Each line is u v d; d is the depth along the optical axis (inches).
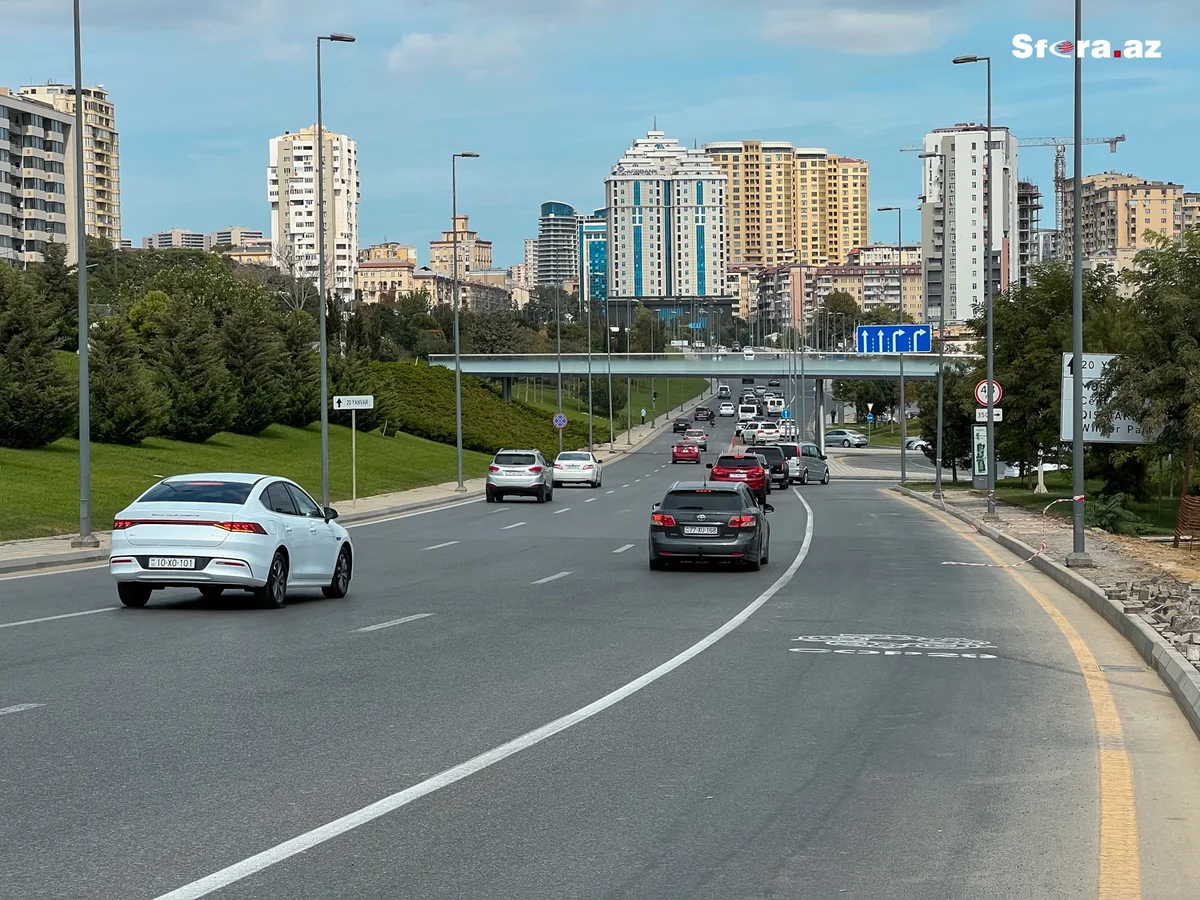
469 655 591.5
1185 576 1002.1
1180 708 472.4
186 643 617.6
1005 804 339.0
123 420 2183.8
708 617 741.9
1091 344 2057.1
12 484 1558.8
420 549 1258.6
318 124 1877.5
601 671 550.0
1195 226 1587.1
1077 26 1040.2
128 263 6363.2
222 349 2726.4
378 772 367.2
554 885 269.9
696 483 1064.2
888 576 1005.8
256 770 367.2
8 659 563.2
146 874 272.8
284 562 776.9
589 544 1321.4
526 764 379.2
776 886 271.3
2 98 5403.5
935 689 512.7
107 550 1162.6
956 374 2891.2
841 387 6934.1
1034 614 768.3
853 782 361.4
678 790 350.9
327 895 261.6
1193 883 275.7
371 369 3663.9
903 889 270.2
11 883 265.6
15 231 5551.2
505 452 2187.5
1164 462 2007.9
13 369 1904.5
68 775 358.6
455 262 2464.3
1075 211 1056.8
